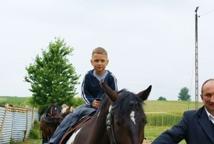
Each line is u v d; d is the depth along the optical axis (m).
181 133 6.07
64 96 40.69
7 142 25.73
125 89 5.98
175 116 59.81
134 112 5.52
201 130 5.89
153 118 59.59
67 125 7.34
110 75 7.31
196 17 33.56
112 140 5.68
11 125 26.56
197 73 33.16
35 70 41.19
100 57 7.19
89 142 6.36
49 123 17.25
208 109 5.89
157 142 6.07
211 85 5.75
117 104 5.66
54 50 41.41
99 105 6.63
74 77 41.62
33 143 27.72
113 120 5.65
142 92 5.88
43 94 40.84
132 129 5.39
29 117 34.22
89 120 6.82
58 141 7.33
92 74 7.30
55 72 41.19
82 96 7.40
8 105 25.08
